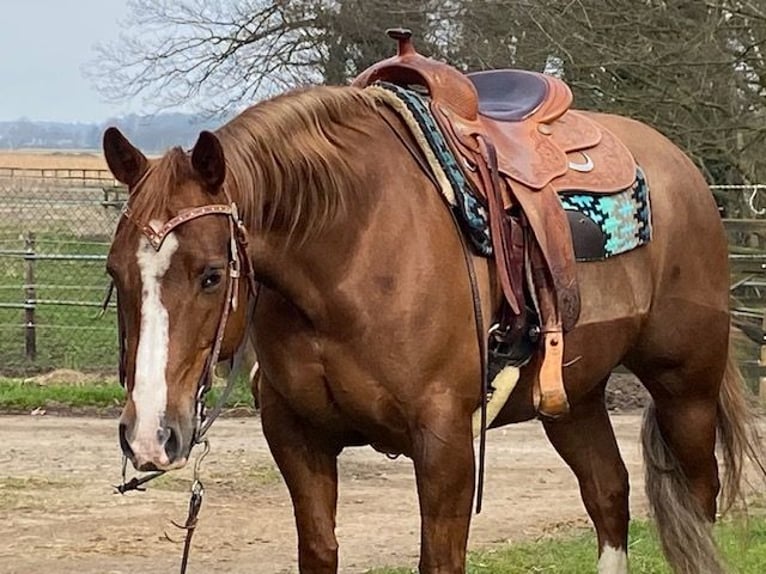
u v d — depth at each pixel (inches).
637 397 407.5
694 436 175.5
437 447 133.7
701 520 176.2
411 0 556.7
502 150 150.7
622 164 163.2
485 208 142.5
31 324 448.8
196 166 118.6
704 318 173.3
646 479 179.6
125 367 117.3
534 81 166.2
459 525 135.9
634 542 227.9
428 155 139.5
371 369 133.0
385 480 293.9
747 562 200.7
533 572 205.0
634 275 162.7
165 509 259.1
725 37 462.3
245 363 157.3
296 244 130.6
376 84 147.8
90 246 569.0
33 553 223.6
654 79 472.4
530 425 369.4
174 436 113.7
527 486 289.9
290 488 143.9
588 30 467.8
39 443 328.8
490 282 142.6
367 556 226.8
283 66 645.9
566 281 148.0
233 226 119.4
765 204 504.1
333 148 132.9
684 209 172.1
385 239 133.4
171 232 115.6
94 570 213.3
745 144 483.2
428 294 133.5
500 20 520.4
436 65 149.3
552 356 147.6
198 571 214.4
